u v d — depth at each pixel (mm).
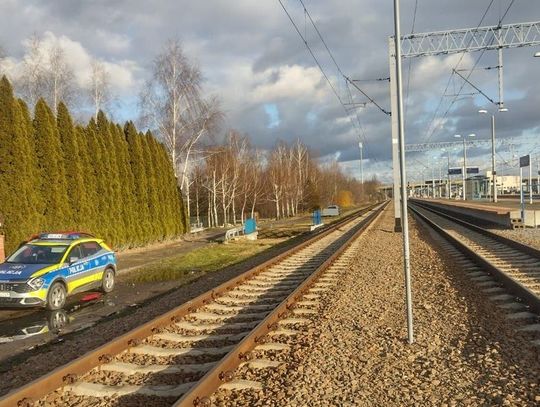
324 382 5785
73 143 23453
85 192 24047
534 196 83562
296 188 89562
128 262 22156
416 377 5891
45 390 5629
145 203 30266
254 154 78375
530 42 23156
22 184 19203
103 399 5570
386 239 24609
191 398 4930
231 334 8141
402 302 10078
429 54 24609
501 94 24438
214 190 60062
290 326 8430
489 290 10734
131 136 30109
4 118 18969
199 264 21000
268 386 5691
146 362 6801
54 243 13156
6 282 11477
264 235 38531
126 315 11336
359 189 168250
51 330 10055
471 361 6344
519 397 5156
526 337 7270
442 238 24219
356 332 7895
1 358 8148
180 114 40406
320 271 13836
